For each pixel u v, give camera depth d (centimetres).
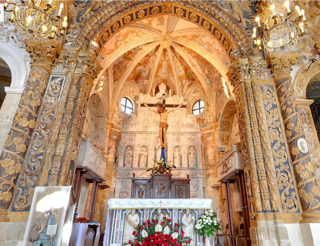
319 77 752
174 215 564
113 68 1202
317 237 472
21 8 495
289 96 630
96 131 1116
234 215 979
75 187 707
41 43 624
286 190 544
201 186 1113
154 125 1254
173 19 1054
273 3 541
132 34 1062
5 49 635
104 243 522
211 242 547
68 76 635
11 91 602
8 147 517
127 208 547
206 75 1265
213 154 1180
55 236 343
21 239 464
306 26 716
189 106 1366
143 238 498
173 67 1317
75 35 697
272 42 643
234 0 784
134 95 1379
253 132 607
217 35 814
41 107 595
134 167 1138
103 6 740
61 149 550
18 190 504
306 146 573
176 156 1193
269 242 488
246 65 698
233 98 974
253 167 571
